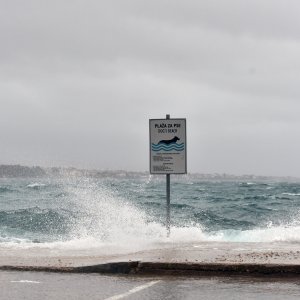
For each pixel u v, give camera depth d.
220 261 8.27
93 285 7.45
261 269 7.99
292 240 12.60
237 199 41.94
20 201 35.34
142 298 6.64
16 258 9.41
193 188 69.56
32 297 6.75
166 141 11.82
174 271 8.18
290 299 6.56
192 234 13.77
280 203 37.50
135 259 8.54
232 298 6.61
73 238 14.98
